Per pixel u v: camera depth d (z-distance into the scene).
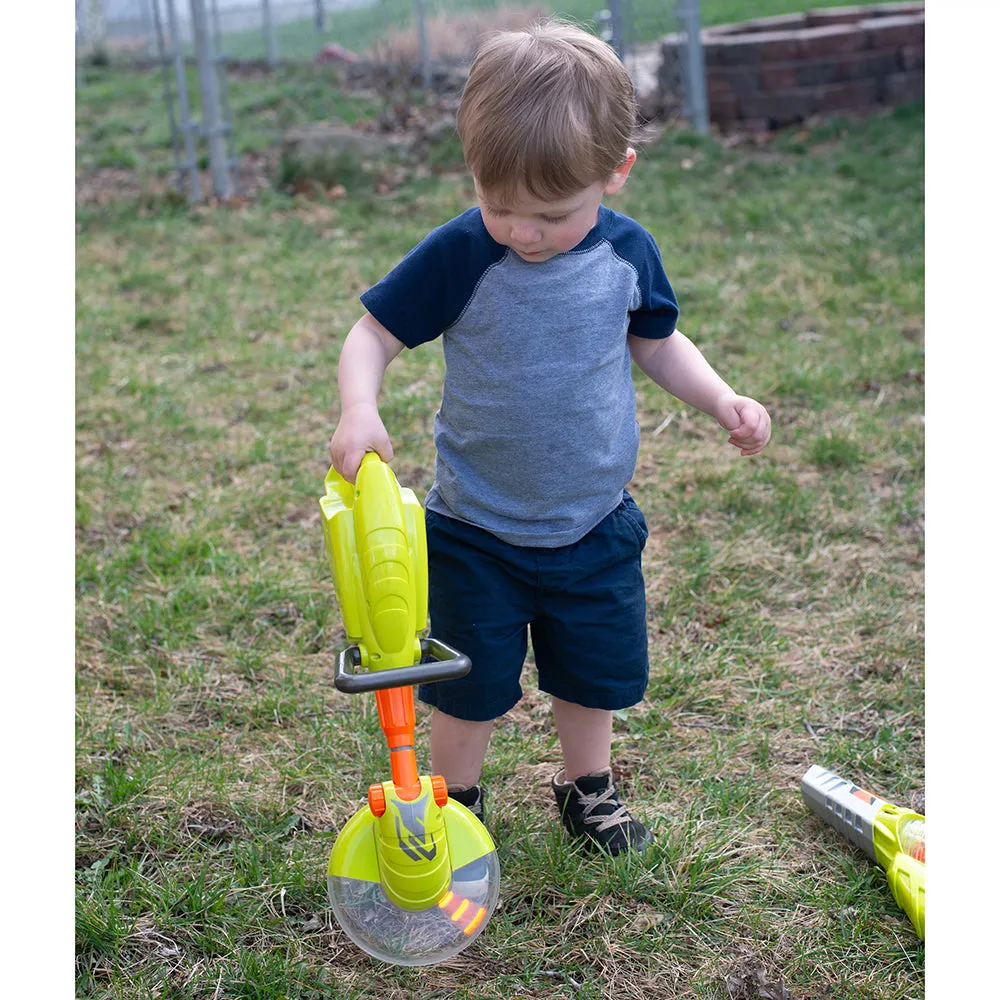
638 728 2.50
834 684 2.66
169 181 9.08
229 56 14.73
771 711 2.56
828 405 4.25
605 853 2.07
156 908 1.96
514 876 2.03
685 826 2.15
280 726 2.53
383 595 1.59
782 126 9.64
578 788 2.14
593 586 1.98
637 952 1.87
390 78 11.93
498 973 1.85
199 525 3.45
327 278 6.32
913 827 1.99
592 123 1.66
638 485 3.66
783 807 2.23
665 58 10.01
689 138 9.12
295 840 2.15
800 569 3.15
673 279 5.82
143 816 2.20
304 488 3.71
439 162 8.80
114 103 12.40
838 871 2.05
